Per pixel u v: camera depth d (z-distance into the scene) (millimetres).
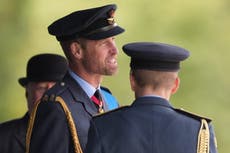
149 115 10188
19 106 23750
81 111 11422
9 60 23359
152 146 10062
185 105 24984
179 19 23953
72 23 11555
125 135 10102
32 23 22797
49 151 11102
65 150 11156
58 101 11336
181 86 24938
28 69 13039
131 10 22938
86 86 11609
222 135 25453
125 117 10203
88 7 22297
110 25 11555
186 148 10078
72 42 11570
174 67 10234
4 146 13102
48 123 11219
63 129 11219
